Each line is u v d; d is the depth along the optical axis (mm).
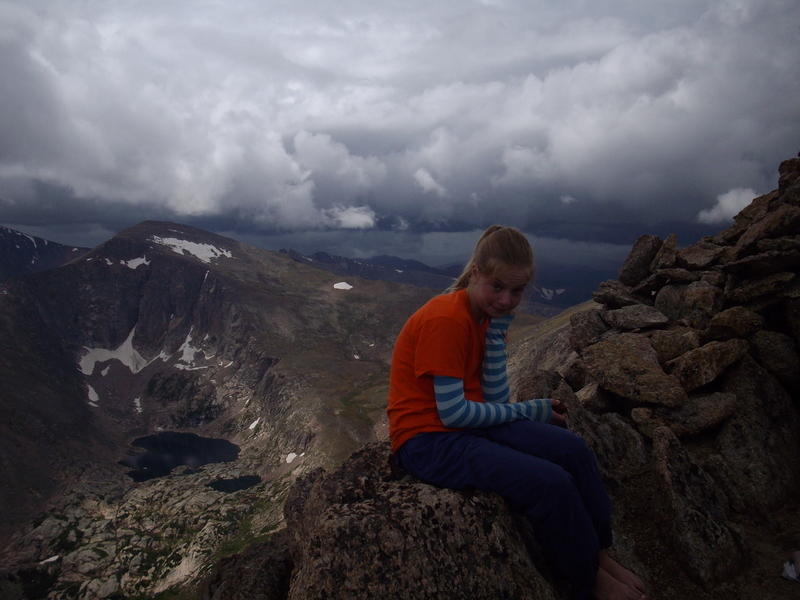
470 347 4133
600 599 4117
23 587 126625
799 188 9148
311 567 3939
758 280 8172
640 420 7352
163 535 144750
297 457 183500
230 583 5473
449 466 4172
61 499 173375
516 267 3834
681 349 8211
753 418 6984
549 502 3828
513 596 3797
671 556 5508
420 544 3908
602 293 10797
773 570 5301
